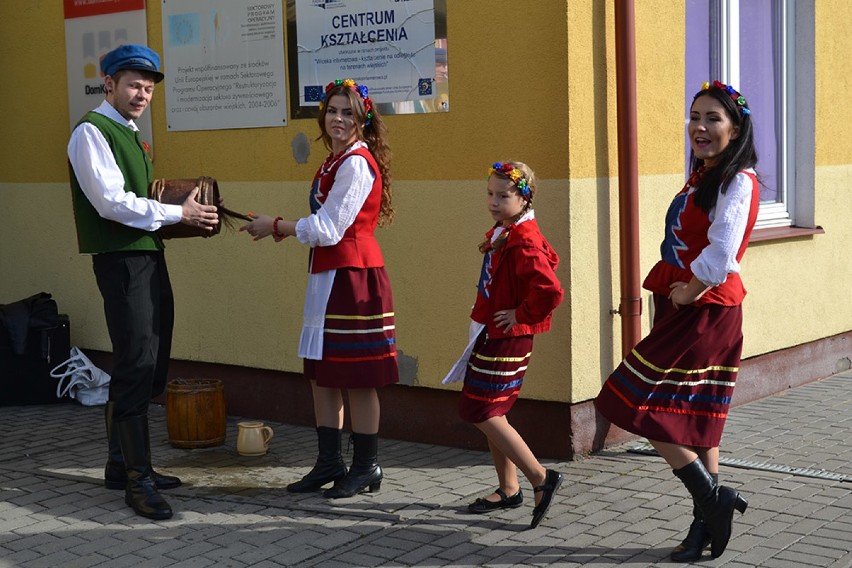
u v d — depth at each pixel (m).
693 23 6.66
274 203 6.50
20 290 7.84
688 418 4.10
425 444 6.06
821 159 7.54
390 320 4.99
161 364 5.14
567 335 5.53
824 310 7.61
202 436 5.96
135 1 6.95
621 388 4.14
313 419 6.50
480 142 5.71
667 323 4.11
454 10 5.73
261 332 6.64
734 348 4.15
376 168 4.89
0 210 7.89
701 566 4.10
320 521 4.72
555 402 5.61
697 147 4.06
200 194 4.95
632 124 5.61
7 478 5.46
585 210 5.55
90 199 4.74
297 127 6.34
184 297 6.96
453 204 5.83
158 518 4.75
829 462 5.50
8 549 4.42
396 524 4.65
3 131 7.79
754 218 4.01
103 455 5.91
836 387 7.36
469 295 5.82
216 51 6.62
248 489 5.20
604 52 5.59
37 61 7.52
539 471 4.56
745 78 7.14
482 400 4.54
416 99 5.89
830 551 4.23
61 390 7.24
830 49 7.56
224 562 4.24
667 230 4.21
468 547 4.36
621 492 5.04
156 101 6.94
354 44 6.07
